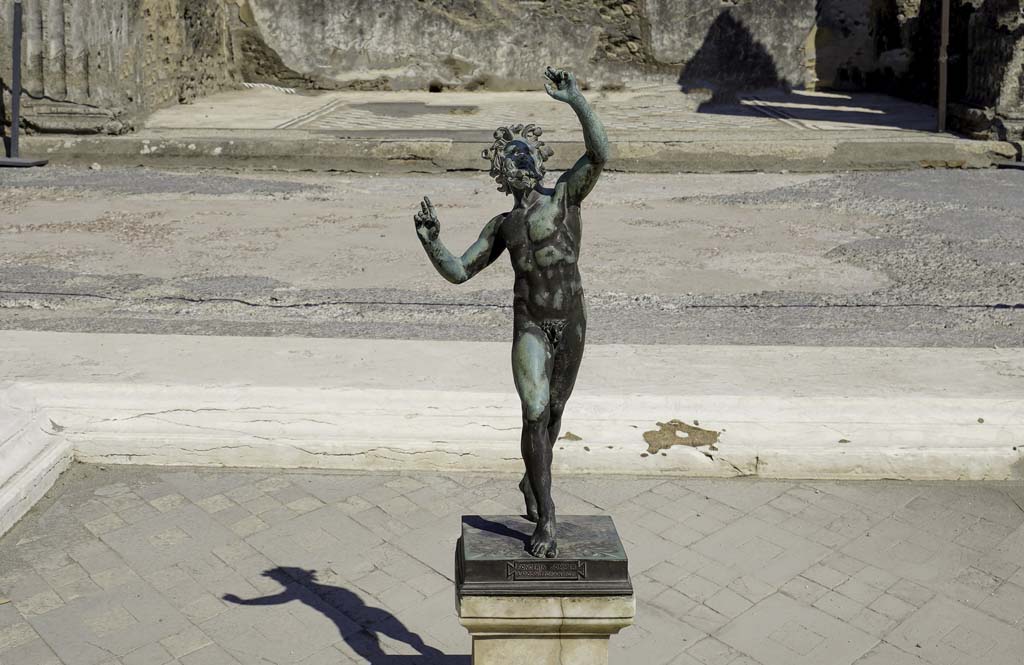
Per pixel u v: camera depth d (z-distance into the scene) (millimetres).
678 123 18438
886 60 22484
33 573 4707
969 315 8641
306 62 22891
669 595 4582
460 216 12602
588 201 13555
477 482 5727
